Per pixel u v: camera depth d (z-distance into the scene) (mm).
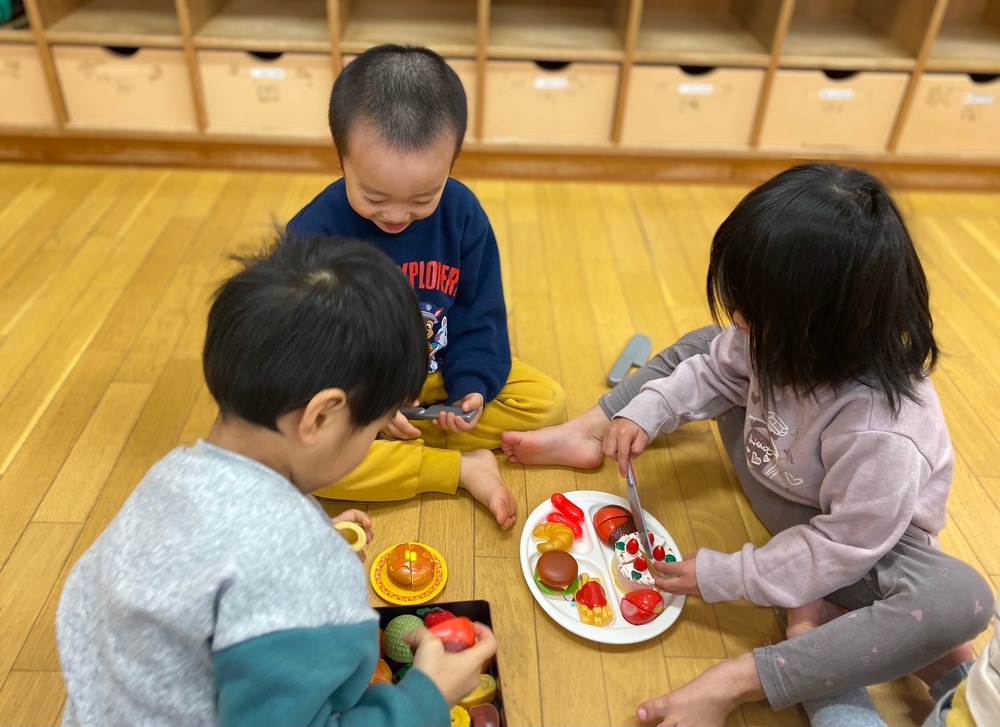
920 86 2100
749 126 2166
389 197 1017
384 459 1216
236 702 624
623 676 1047
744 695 965
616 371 1531
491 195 2158
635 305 1762
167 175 2154
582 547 1190
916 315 876
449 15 2219
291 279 667
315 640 636
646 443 1215
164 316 1632
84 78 2039
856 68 2064
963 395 1537
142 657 649
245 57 2006
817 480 1032
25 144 2156
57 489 1258
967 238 2059
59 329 1583
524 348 1609
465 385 1250
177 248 1850
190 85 2055
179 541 640
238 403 674
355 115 984
